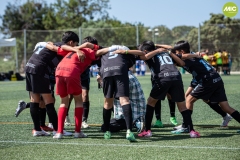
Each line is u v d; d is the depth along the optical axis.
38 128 7.02
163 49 6.93
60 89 6.71
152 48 7.05
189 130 6.68
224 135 6.78
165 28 38.97
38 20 57.12
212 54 32.28
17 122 8.84
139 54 6.65
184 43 7.15
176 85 6.75
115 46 6.71
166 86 6.70
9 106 12.32
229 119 7.75
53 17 56.59
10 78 30.42
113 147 5.86
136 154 5.36
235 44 34.78
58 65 6.80
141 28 36.84
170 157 5.15
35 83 6.86
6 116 9.94
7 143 6.29
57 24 57.06
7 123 8.68
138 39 35.38
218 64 31.80
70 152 5.57
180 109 6.84
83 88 8.10
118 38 36.06
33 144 6.20
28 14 57.12
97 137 6.81
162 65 6.80
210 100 7.17
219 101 7.10
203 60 7.22
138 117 7.20
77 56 6.77
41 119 7.64
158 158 5.11
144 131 6.82
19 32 36.69
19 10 57.66
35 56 6.98
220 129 7.51
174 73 6.75
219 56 31.73
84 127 8.01
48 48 6.97
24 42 35.12
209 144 5.97
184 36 36.84
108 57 6.64
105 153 5.45
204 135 6.82
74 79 6.64
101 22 50.66
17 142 6.38
